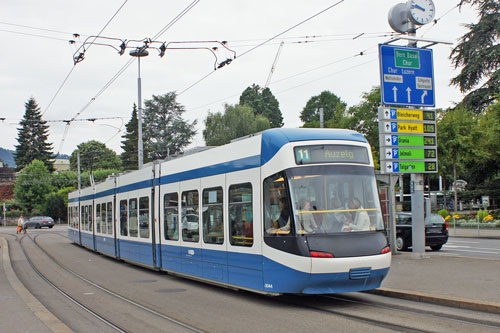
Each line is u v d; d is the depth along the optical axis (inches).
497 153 1590.8
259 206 414.9
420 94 697.0
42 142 4033.0
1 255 1002.1
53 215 3122.5
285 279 383.9
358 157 415.8
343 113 1670.8
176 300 455.2
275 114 3184.1
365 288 389.7
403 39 668.7
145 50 843.4
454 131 1579.7
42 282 620.1
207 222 499.8
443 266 569.3
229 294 474.9
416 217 666.8
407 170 676.1
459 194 1984.5
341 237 382.3
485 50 1391.5
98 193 989.8
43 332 321.4
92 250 1098.7
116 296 492.4
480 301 364.2
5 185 3846.0
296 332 315.3
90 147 3841.0
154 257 643.5
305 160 395.9
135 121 3417.8
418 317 348.5
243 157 443.5
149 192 662.5
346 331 313.9
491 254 754.2
